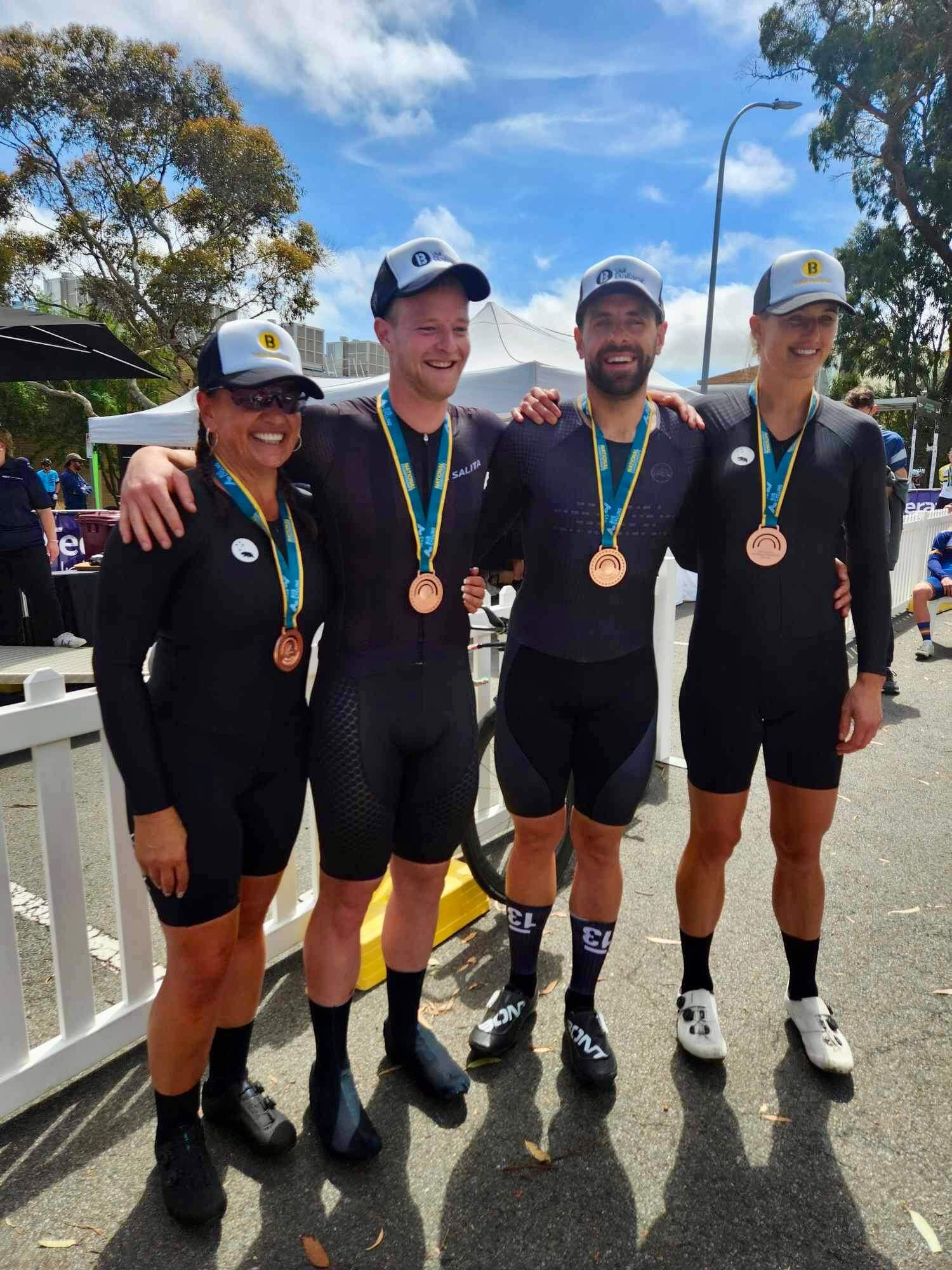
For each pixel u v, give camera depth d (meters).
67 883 1.99
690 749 2.16
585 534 2.00
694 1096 2.01
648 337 1.87
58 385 26.34
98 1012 2.37
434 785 1.89
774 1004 2.37
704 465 2.09
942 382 26.11
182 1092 1.67
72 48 18.80
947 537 6.77
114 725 1.44
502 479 2.07
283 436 1.53
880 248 24.27
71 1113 1.96
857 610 2.03
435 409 1.81
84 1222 1.66
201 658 1.54
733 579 2.04
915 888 3.08
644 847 3.42
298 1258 1.58
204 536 1.49
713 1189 1.74
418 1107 1.97
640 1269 1.56
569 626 2.03
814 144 24.23
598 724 2.08
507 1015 2.19
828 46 22.25
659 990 2.44
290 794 1.73
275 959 2.60
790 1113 1.95
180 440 9.42
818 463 1.98
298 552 1.65
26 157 19.38
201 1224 1.64
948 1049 2.18
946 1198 1.71
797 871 2.15
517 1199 1.71
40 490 6.44
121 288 20.17
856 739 2.03
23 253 20.00
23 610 6.59
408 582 1.80
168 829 1.49
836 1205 1.70
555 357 8.14
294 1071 2.10
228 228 20.58
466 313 1.74
